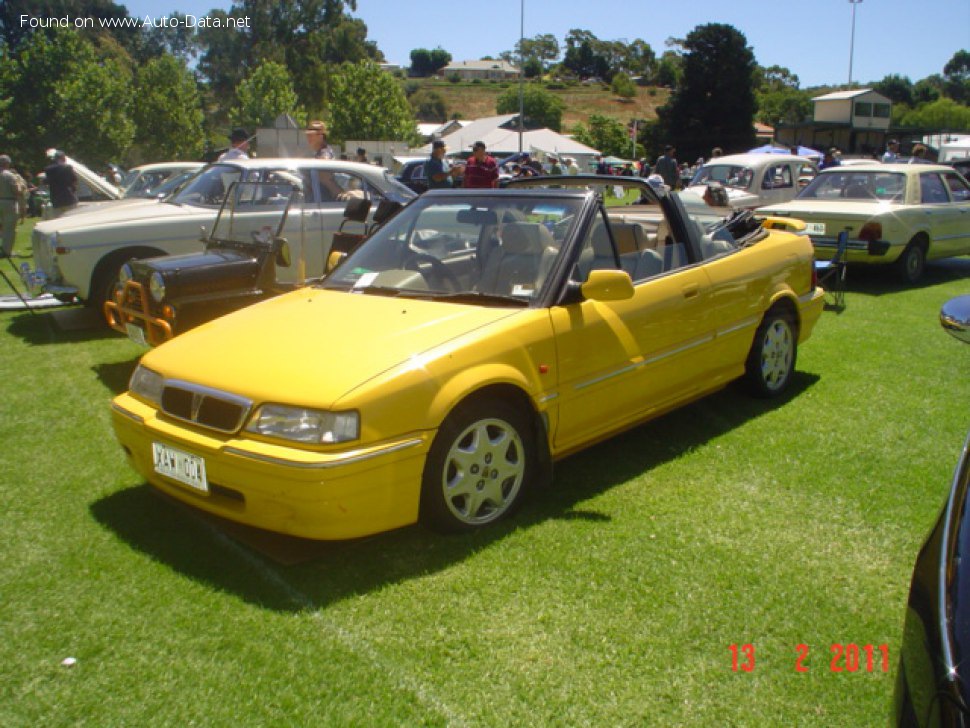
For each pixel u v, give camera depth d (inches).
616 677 104.3
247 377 131.7
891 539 139.8
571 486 161.9
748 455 177.0
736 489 159.8
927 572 73.2
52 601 121.8
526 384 143.1
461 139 1718.8
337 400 122.7
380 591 123.6
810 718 97.4
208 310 210.8
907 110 3887.8
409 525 144.3
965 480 80.5
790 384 229.3
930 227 400.8
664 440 186.7
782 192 572.7
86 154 1491.1
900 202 398.0
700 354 185.0
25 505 155.4
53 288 292.7
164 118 1959.9
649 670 105.6
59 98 1453.0
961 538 72.6
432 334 139.6
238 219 254.1
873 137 2166.6
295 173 297.9
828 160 719.1
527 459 148.2
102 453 182.2
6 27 2564.0
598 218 167.9
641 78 5526.6
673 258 183.6
